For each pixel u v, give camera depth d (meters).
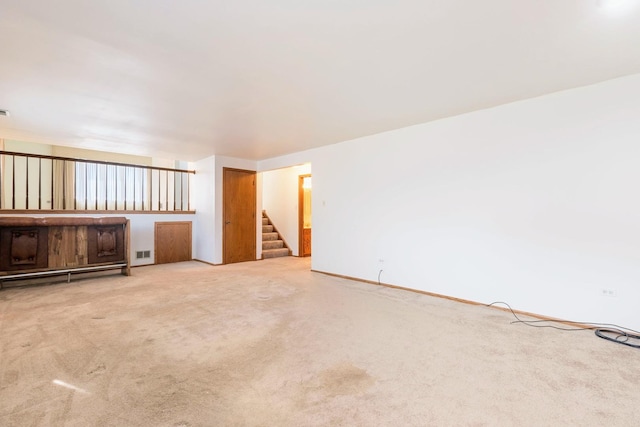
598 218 2.81
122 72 2.59
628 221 2.68
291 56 2.34
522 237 3.23
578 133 2.91
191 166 7.10
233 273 5.34
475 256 3.56
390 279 4.38
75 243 4.61
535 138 3.15
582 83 2.83
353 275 4.87
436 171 3.89
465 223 3.64
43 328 2.71
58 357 2.17
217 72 2.59
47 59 2.37
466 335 2.63
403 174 4.24
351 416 1.57
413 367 2.07
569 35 2.07
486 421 1.53
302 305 3.47
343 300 3.68
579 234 2.91
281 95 3.09
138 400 1.68
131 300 3.63
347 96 3.13
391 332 2.68
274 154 6.13
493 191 3.42
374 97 3.16
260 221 7.07
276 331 2.69
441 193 3.85
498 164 3.39
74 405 1.63
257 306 3.42
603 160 2.79
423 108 3.47
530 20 1.91
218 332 2.66
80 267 4.64
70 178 7.59
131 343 2.42
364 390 1.80
